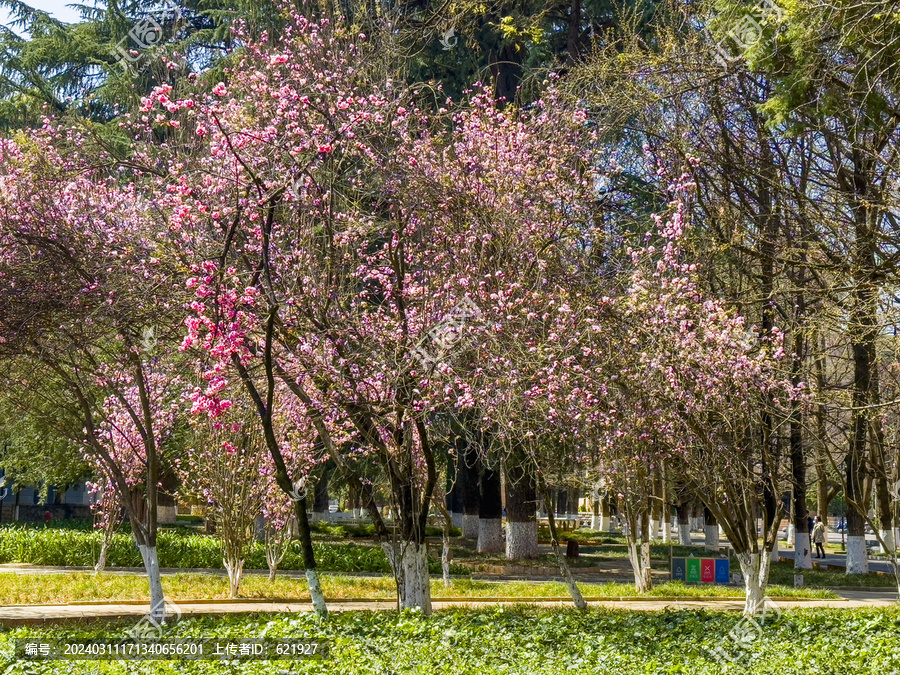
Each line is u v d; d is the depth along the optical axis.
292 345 13.12
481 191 14.31
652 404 14.51
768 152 16.45
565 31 24.25
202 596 18.88
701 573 24.27
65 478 29.08
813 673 9.58
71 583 19.83
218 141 12.92
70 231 12.86
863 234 13.12
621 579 25.58
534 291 14.02
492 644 10.90
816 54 11.27
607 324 14.27
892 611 15.47
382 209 14.82
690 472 15.40
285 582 21.67
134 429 20.52
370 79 14.66
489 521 31.20
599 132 16.77
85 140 14.73
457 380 13.20
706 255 16.56
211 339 11.47
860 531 29.05
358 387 12.88
